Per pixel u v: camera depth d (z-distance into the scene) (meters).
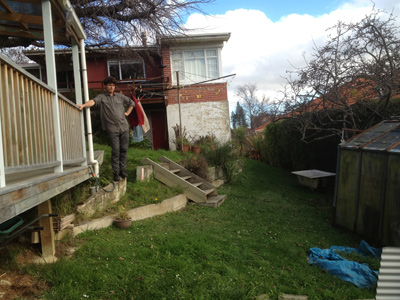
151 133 17.00
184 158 11.53
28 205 2.77
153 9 9.67
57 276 3.65
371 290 4.43
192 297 3.66
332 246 5.98
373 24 8.74
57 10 4.50
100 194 6.10
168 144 15.50
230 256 5.01
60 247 4.52
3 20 4.97
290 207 9.04
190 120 15.48
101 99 6.20
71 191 5.77
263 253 5.35
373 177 6.55
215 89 15.55
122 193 7.13
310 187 11.66
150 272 4.13
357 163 7.12
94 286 3.62
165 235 5.59
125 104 6.72
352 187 7.21
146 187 7.92
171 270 4.28
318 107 10.33
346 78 9.27
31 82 3.11
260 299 3.87
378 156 6.45
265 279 4.42
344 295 4.16
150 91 15.01
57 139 3.88
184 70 15.55
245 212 8.19
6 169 2.41
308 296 4.09
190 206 8.31
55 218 4.48
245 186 11.88
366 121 10.15
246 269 4.65
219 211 8.07
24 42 8.45
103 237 5.17
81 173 5.17
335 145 12.42
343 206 7.44
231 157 12.73
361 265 4.91
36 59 14.32
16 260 3.88
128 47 10.68
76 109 5.21
